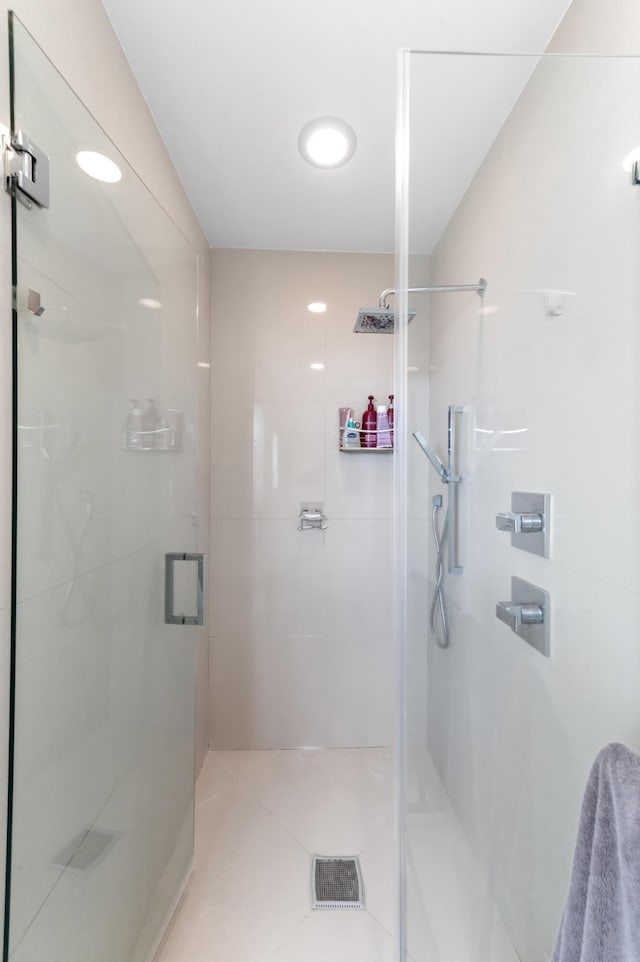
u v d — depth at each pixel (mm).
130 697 1060
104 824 938
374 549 2035
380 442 1935
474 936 1119
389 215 1750
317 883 1330
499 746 1169
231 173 1509
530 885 1030
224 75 1125
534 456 1043
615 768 619
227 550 2002
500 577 1180
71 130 785
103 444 928
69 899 814
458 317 1310
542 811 998
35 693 724
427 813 1237
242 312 1996
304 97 1194
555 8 962
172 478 1305
